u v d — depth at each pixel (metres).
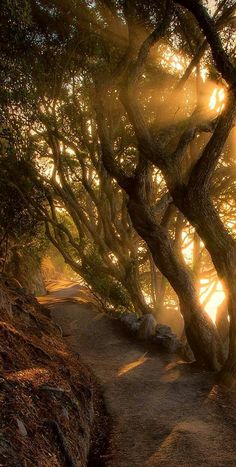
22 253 32.47
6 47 9.61
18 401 4.60
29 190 23.62
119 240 21.08
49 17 13.29
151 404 9.08
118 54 13.80
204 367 11.92
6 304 8.67
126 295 22.47
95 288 22.80
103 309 23.47
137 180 11.42
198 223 10.66
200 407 8.93
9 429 4.03
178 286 11.85
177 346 14.54
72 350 11.52
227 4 12.16
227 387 10.34
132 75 10.53
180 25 12.76
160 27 10.56
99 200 21.98
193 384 10.58
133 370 11.79
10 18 8.86
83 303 24.88
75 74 16.33
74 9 12.88
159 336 15.06
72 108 18.48
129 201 11.83
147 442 7.14
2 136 9.42
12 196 24.86
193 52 12.98
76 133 19.11
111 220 21.00
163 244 11.74
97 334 16.59
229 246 10.59
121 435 7.40
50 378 5.99
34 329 9.37
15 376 5.20
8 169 21.75
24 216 26.25
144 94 16.30
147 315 16.22
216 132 9.82
